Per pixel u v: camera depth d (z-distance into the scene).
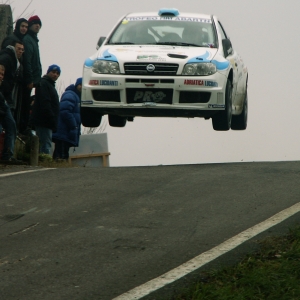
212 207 14.98
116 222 13.91
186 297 9.74
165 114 23.64
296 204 15.00
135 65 22.98
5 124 22.83
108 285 10.41
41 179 18.64
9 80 23.91
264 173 19.23
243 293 9.80
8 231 13.46
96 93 23.31
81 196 16.31
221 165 21.47
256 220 13.78
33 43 26.33
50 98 25.81
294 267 10.62
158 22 25.42
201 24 25.52
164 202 15.54
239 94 26.94
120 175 19.17
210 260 11.30
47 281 10.62
